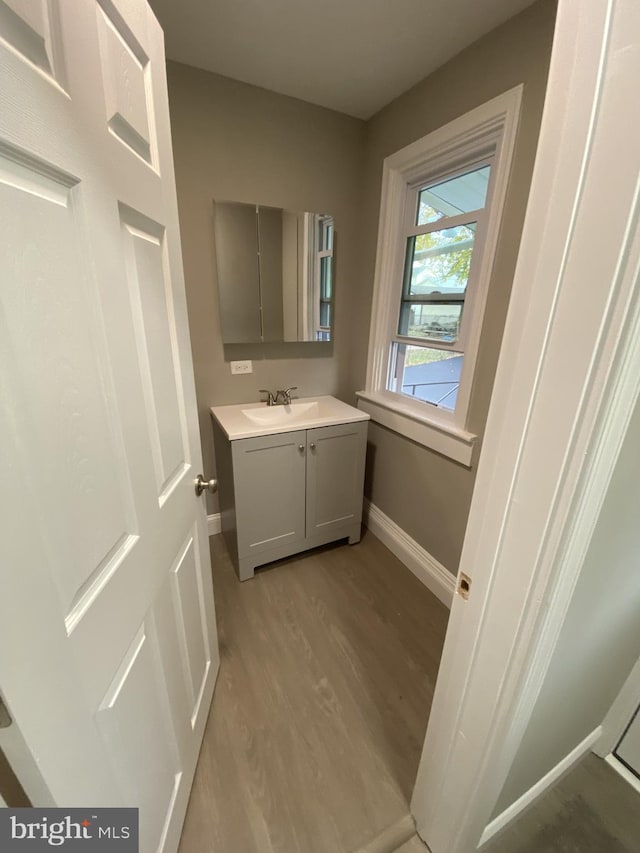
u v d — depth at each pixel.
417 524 1.93
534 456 0.54
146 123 0.72
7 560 0.36
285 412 2.09
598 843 0.97
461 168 1.53
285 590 1.83
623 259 0.41
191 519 1.03
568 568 0.58
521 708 0.70
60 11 0.43
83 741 0.50
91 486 0.53
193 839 0.96
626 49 0.37
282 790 1.07
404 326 2.00
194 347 1.90
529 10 1.12
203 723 1.18
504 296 1.33
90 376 0.52
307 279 2.03
